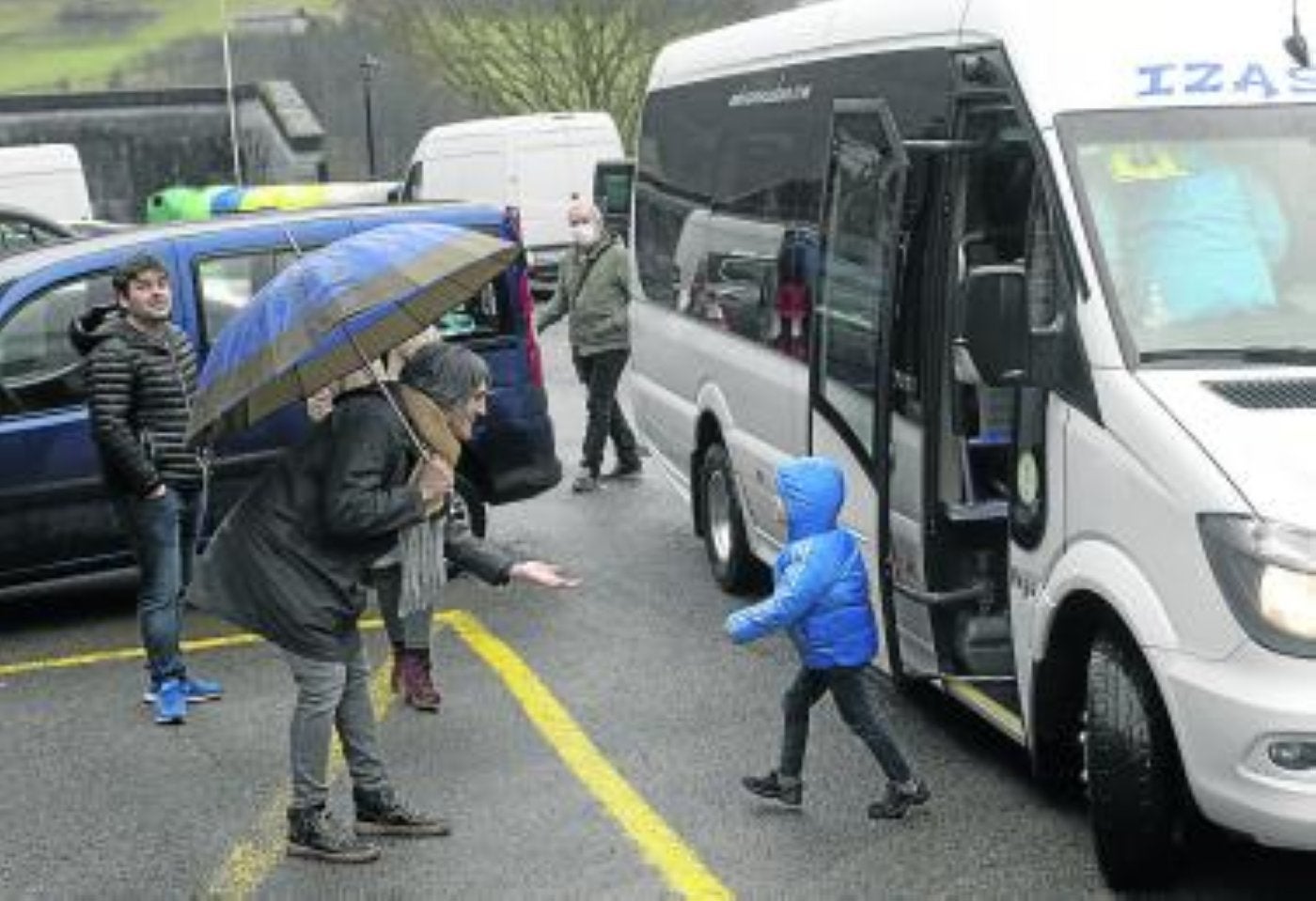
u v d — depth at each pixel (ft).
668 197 33.94
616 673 26.50
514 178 96.68
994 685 21.50
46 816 21.84
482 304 32.42
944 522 21.27
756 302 28.58
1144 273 18.24
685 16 130.21
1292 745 15.37
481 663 27.30
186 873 19.77
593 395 40.47
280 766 23.22
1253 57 19.54
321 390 18.30
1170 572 16.38
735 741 23.16
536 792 21.62
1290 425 16.38
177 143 157.48
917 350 21.54
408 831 20.31
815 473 19.57
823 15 27.07
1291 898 17.54
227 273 30.73
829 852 19.35
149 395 24.70
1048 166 18.98
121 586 34.37
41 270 29.96
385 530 18.48
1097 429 17.65
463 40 135.33
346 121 161.17
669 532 36.32
